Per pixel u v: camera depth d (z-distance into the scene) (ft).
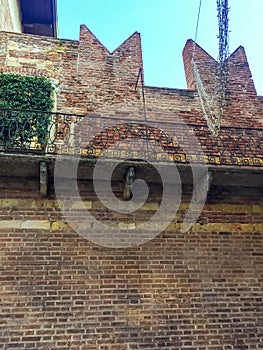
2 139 17.57
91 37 24.45
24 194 17.81
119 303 15.90
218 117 21.38
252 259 18.21
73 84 22.02
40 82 21.02
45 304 15.30
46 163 16.69
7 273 15.66
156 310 16.02
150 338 15.31
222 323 16.16
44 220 17.33
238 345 15.72
